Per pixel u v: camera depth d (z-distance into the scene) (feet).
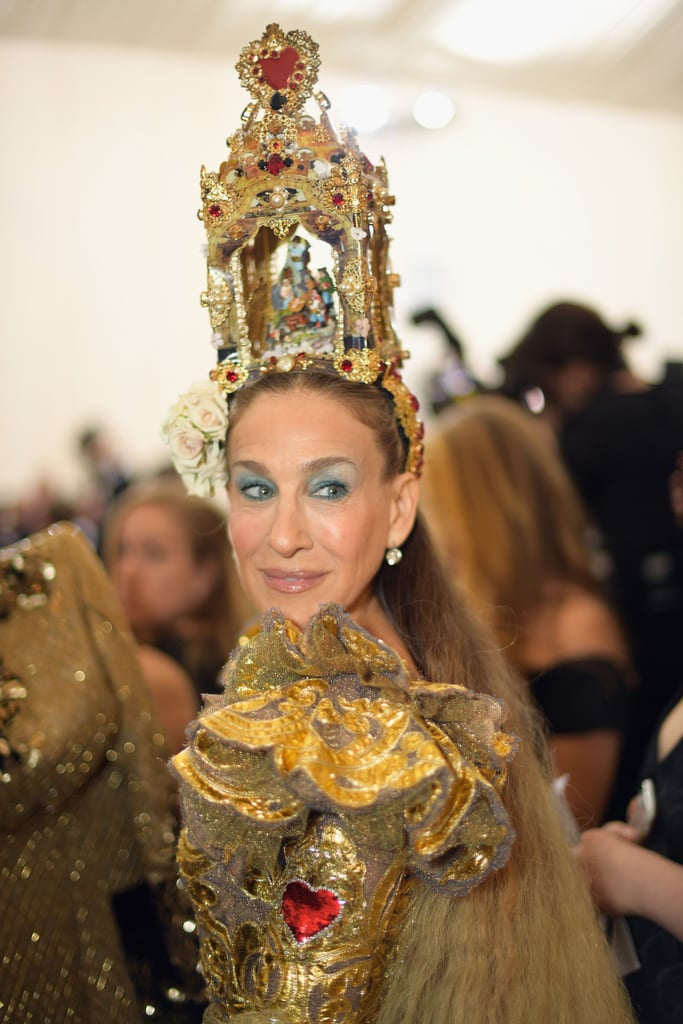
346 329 3.89
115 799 4.73
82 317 22.12
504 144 23.16
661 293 24.09
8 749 4.38
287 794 3.12
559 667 7.09
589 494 11.55
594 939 3.90
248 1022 3.17
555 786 4.95
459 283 23.34
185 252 22.35
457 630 4.33
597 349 11.99
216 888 3.34
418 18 18.25
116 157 21.52
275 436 3.76
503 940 3.55
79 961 4.54
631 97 22.04
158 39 19.98
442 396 12.34
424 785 3.01
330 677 3.32
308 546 3.74
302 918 3.18
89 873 4.62
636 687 10.11
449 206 23.21
